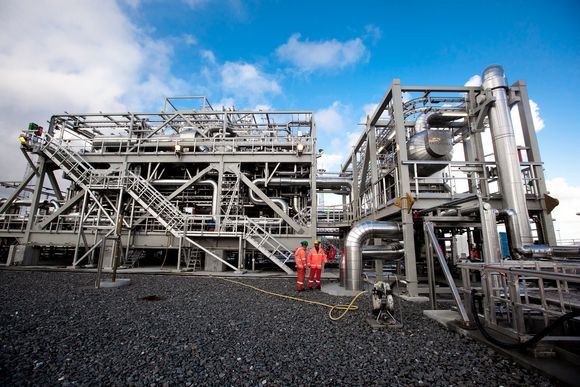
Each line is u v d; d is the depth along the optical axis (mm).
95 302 7586
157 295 8742
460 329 5215
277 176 19938
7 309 6605
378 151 15031
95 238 16484
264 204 18562
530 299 5945
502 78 10117
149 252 22375
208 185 19188
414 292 8969
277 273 15195
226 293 9312
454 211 9562
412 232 9312
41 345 4465
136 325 5625
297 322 6012
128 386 3283
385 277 12266
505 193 9352
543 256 7859
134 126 20062
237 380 3443
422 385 3391
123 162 18375
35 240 17078
